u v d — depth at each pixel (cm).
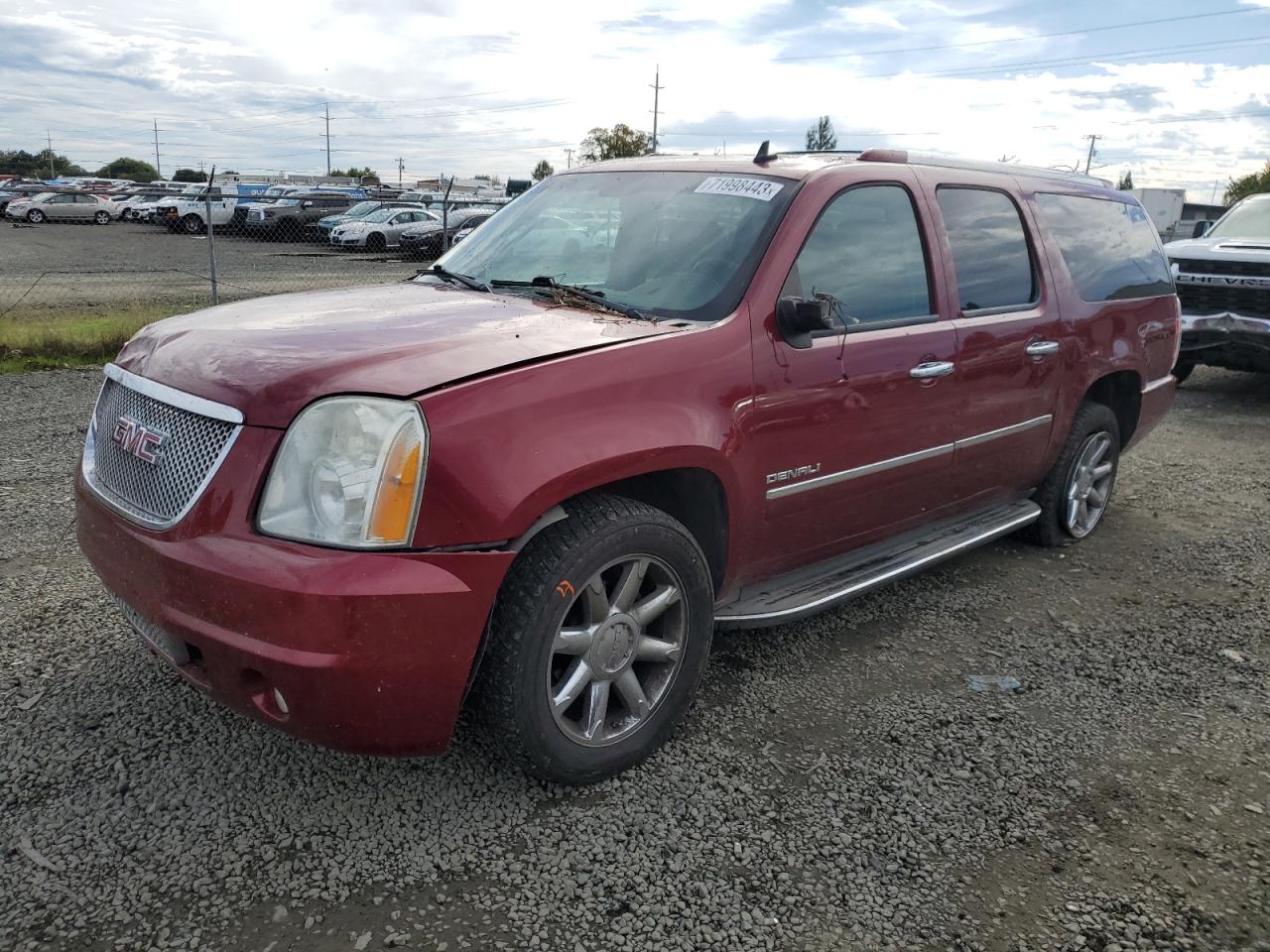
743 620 327
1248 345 863
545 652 259
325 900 234
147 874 240
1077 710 345
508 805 274
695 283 321
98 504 276
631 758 291
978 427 407
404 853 252
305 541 232
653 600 288
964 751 314
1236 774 308
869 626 408
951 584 459
